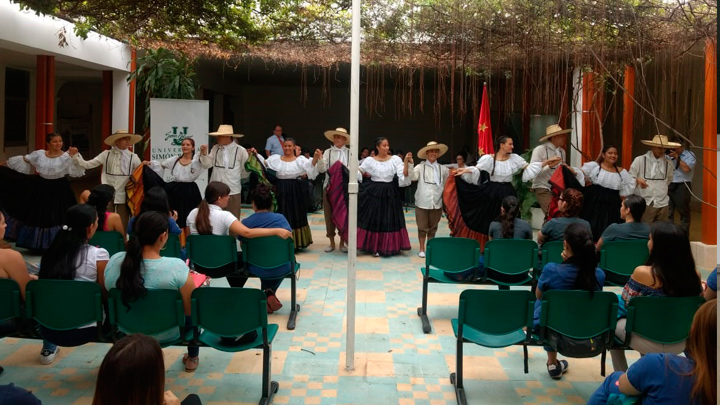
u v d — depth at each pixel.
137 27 7.42
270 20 7.68
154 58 8.85
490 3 6.38
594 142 8.49
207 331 3.42
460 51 6.89
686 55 7.25
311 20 7.68
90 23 7.20
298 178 7.57
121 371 1.72
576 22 6.19
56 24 8.02
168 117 8.15
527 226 5.03
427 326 4.63
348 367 3.88
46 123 8.47
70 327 3.26
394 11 6.73
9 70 11.72
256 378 3.73
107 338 3.34
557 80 7.23
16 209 7.02
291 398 3.48
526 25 6.35
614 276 4.66
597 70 7.07
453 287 5.95
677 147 7.16
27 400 1.84
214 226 4.84
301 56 8.19
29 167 6.95
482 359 4.11
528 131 10.43
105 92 10.20
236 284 5.04
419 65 7.18
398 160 7.42
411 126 17.69
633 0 6.06
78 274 3.51
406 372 3.88
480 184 6.98
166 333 3.26
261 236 4.62
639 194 6.96
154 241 3.29
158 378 1.78
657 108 9.05
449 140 17.62
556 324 3.26
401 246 7.51
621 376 2.21
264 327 3.26
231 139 7.40
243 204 11.73
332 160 7.54
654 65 7.57
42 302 3.24
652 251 3.29
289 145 7.50
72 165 6.95
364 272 6.57
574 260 3.46
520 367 3.98
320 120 17.95
